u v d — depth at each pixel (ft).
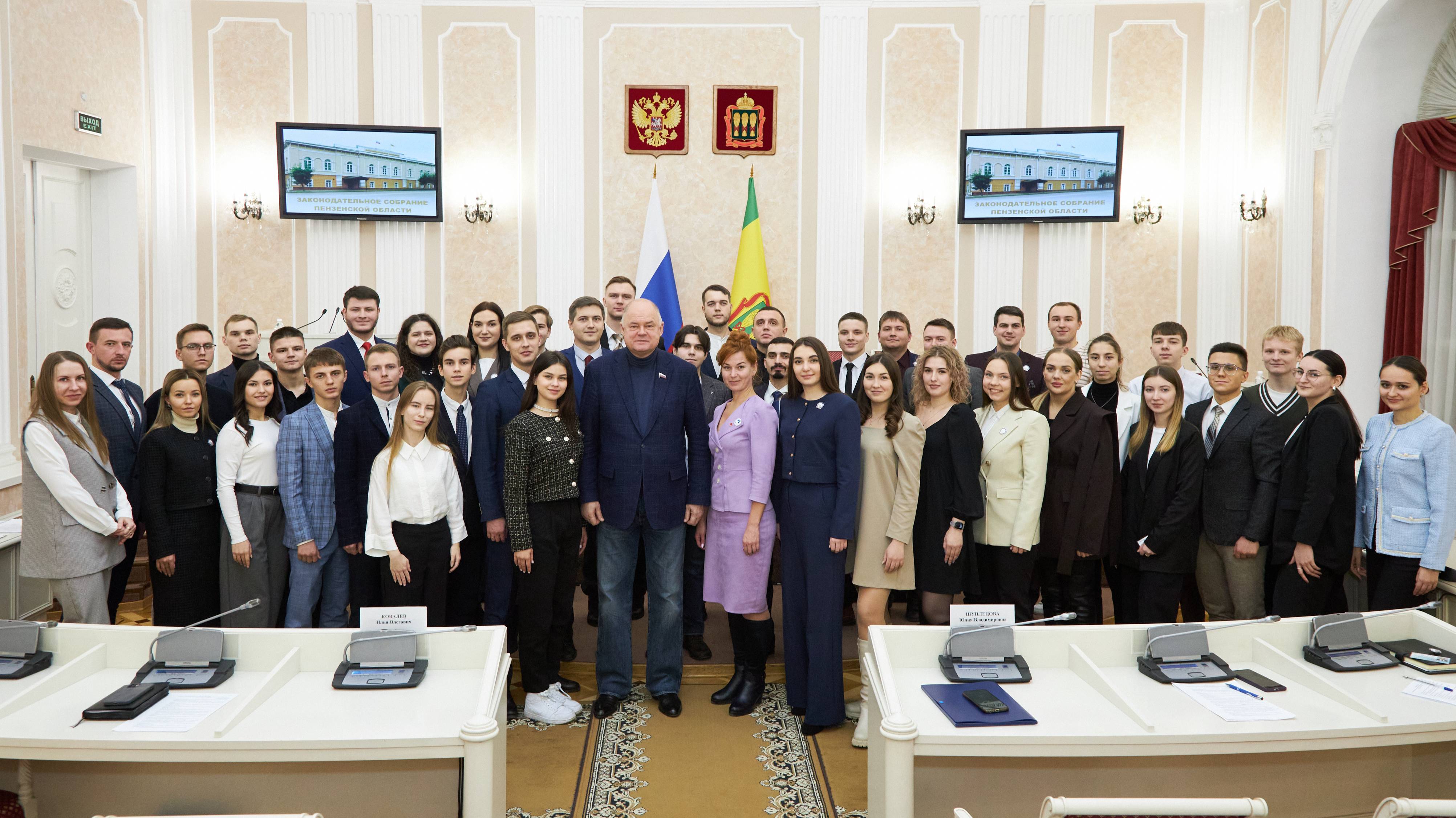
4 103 16.94
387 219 21.85
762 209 22.34
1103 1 21.72
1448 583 11.07
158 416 11.50
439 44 21.98
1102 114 21.89
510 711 12.08
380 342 11.73
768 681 13.20
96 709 7.38
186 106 21.76
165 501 11.32
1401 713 7.55
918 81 22.08
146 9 21.07
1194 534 11.38
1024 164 21.62
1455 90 16.97
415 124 22.06
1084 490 11.54
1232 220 21.65
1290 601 10.96
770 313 16.21
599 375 11.72
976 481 11.14
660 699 12.09
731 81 22.16
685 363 11.78
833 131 22.18
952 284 22.33
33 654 8.48
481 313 13.93
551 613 11.72
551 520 11.54
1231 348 11.91
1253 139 20.90
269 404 11.99
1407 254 17.47
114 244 20.89
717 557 12.00
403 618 8.77
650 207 21.56
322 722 7.44
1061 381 11.83
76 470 11.01
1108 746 7.18
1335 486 10.60
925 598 11.79
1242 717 7.48
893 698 7.49
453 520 11.30
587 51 22.12
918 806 7.68
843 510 11.03
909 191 22.22
